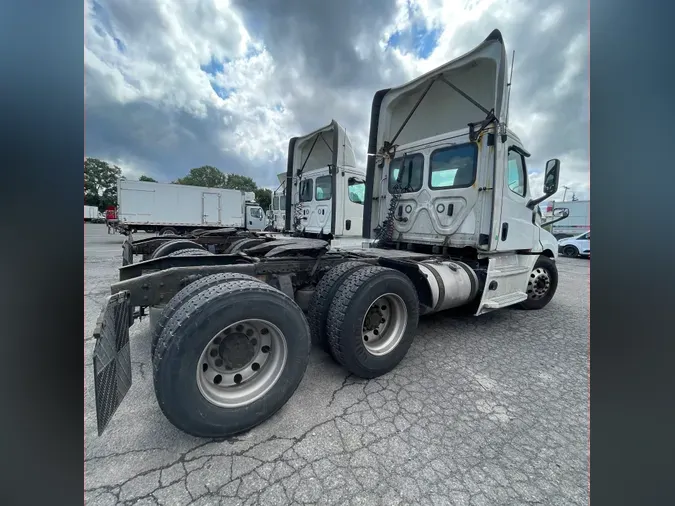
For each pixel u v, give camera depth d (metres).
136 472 1.71
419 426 2.14
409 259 3.60
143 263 3.11
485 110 3.71
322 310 2.77
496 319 4.61
